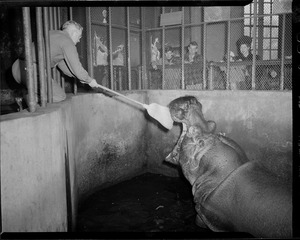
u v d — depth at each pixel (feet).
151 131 18.44
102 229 11.32
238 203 10.26
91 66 15.74
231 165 11.30
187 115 12.51
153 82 19.57
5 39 18.79
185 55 22.36
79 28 12.67
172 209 13.29
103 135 15.34
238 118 15.94
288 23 18.22
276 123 14.92
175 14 18.10
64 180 10.07
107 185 15.80
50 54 11.03
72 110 12.05
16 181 6.86
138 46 25.96
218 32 25.81
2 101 18.51
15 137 6.87
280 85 15.08
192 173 12.24
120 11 24.40
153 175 18.01
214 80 18.34
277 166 15.06
